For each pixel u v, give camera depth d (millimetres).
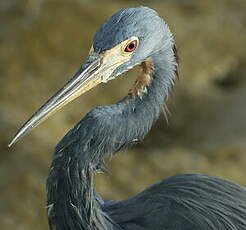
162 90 6879
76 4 18844
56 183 6750
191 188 7250
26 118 14531
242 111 16219
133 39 6664
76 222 6789
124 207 7227
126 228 7129
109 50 6688
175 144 15234
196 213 7129
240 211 7203
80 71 6750
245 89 17297
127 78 16766
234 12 19812
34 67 16844
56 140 14047
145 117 6844
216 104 16578
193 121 15977
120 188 13172
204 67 17922
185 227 7098
